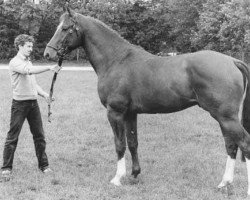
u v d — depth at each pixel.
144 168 6.14
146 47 27.92
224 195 4.97
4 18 26.59
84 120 9.30
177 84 4.79
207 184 5.42
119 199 4.93
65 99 12.02
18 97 5.66
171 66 4.88
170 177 5.73
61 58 5.52
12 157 5.84
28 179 5.64
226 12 18.19
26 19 26.16
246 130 4.89
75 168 6.17
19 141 7.62
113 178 5.56
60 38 5.41
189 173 5.91
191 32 24.27
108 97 5.29
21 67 5.50
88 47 5.52
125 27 27.36
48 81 16.41
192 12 24.33
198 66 4.68
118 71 5.22
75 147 7.31
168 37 27.38
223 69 4.62
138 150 7.10
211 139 7.76
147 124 8.98
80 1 27.20
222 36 19.22
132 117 5.42
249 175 4.71
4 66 23.38
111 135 8.09
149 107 5.07
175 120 9.38
